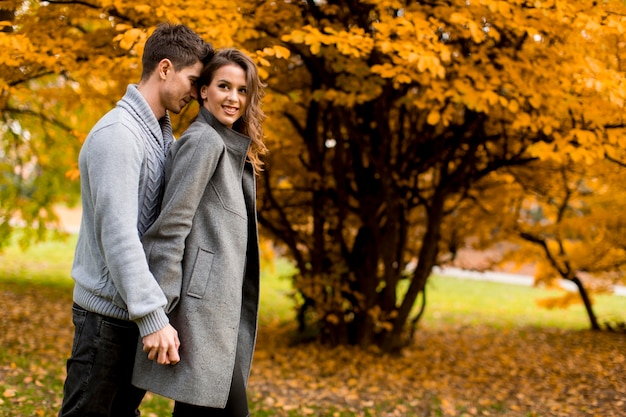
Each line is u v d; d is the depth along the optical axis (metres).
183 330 1.83
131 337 1.87
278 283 12.86
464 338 8.07
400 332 6.38
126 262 1.67
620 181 5.81
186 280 1.83
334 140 6.53
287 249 7.17
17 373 4.38
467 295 12.86
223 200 1.90
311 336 7.13
